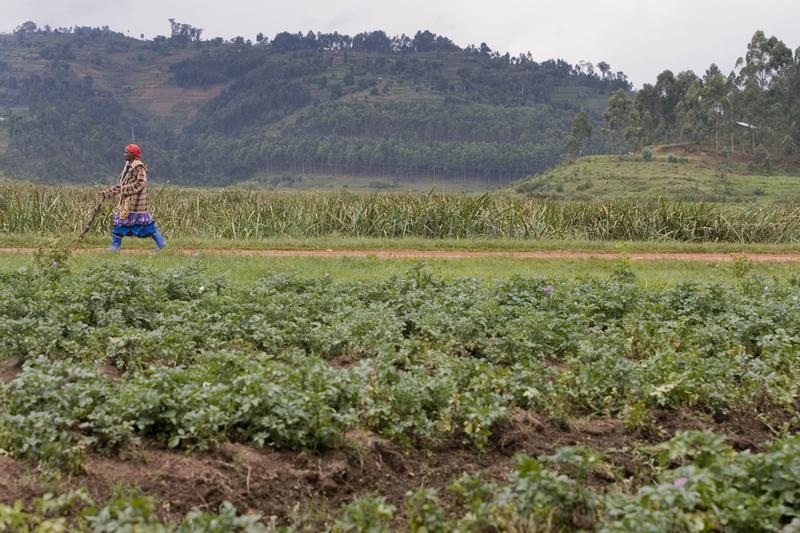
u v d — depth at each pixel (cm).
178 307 1277
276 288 1525
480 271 1942
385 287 1534
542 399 958
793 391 1050
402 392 877
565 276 1891
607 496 712
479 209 2838
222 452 791
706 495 672
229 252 2166
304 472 770
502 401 898
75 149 18212
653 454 854
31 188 2905
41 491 689
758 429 971
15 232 2581
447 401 902
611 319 1370
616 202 3003
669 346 1205
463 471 818
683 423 955
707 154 13925
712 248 2594
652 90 16338
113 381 936
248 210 2770
